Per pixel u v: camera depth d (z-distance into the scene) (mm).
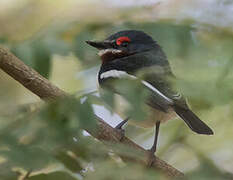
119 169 5699
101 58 10547
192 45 9266
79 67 10477
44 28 10273
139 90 6074
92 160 5875
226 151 11508
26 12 13812
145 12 11469
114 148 5934
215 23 10445
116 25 11180
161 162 8445
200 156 11039
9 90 13086
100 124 8039
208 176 6520
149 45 10695
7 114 6008
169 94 8656
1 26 13633
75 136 5824
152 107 8781
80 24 11188
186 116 8766
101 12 11945
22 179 5535
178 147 11602
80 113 5820
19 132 5531
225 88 5977
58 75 12164
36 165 5180
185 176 6652
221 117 10992
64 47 9391
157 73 8766
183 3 11312
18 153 5211
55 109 5844
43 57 9016
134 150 5992
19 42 9461
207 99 5984
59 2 13492
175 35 9484
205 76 6105
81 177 5836
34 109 6176
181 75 6258
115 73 9875
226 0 10570
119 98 5988
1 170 5164
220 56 6582
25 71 7895
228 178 6535
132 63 10023
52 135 5672
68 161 5852
